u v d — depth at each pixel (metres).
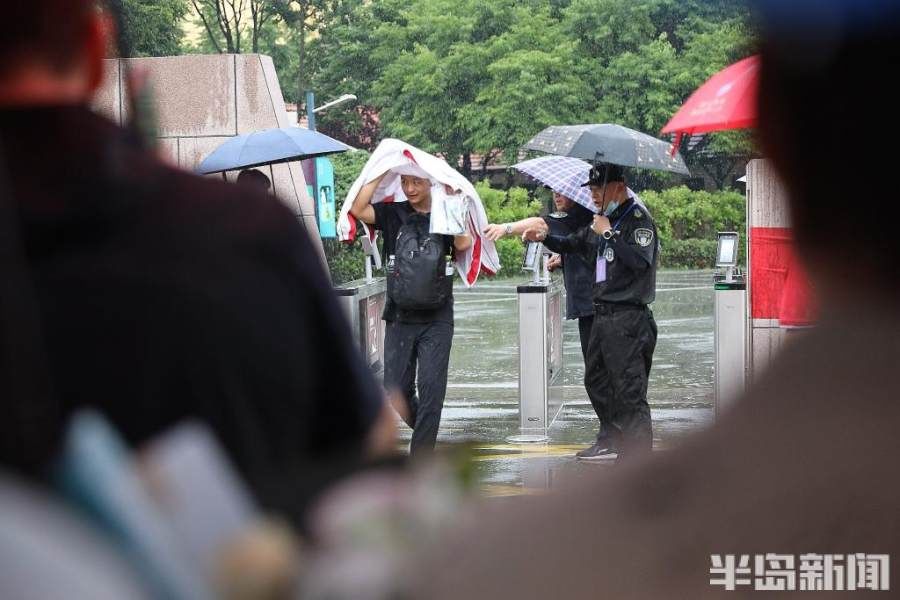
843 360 1.29
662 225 94.06
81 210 2.57
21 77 2.76
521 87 102.12
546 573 1.20
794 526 1.20
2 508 1.40
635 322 17.39
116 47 2.95
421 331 17.41
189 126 29.70
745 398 1.29
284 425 2.62
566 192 18.98
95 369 2.49
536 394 21.86
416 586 1.26
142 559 1.55
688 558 1.19
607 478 1.26
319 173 43.59
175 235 2.63
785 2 1.39
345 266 47.91
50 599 1.33
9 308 2.07
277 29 129.50
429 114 108.19
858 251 1.37
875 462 1.21
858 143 1.37
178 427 2.24
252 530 1.63
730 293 19.94
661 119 101.06
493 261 18.20
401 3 117.69
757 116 1.43
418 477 1.53
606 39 103.00
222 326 2.57
